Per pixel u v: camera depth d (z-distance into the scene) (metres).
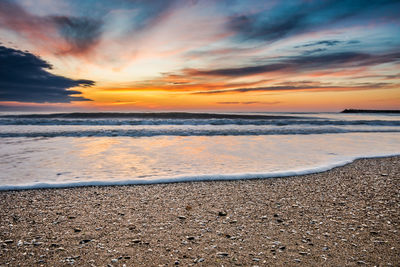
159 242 3.26
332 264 2.75
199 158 8.61
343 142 12.52
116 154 9.18
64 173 6.60
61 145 11.00
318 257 2.90
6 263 2.73
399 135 15.76
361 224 3.79
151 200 4.82
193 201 4.79
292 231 3.58
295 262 2.80
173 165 7.61
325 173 6.86
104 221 3.87
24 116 28.19
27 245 3.13
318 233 3.51
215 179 6.22
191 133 15.52
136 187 5.59
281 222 3.89
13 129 15.98
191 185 5.78
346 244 3.20
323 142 12.45
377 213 4.20
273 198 4.98
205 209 4.40
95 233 3.48
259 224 3.82
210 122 21.97
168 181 6.01
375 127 20.53
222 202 4.75
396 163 8.05
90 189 5.41
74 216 4.03
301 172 6.86
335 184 5.90
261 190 5.47
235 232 3.56
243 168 7.30
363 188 5.59
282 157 8.85
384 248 3.08
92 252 2.99
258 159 8.52
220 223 3.84
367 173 6.87
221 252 3.03
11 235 3.37
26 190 5.27
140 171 6.89
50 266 2.70
